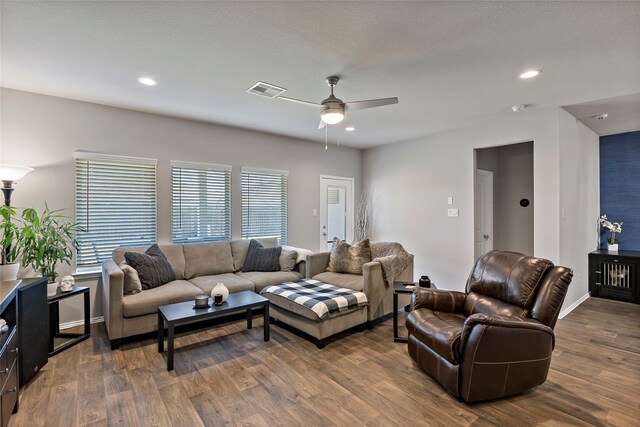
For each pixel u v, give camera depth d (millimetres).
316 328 3029
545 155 3953
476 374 2084
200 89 3270
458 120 4410
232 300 3162
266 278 4027
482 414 2057
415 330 2559
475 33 2250
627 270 4582
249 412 2074
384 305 3686
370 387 2373
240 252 4531
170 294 3250
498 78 3016
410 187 5594
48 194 3457
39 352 2518
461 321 2615
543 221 3971
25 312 2328
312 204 5754
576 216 4387
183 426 1939
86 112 3656
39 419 1989
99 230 3771
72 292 3047
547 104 3783
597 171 5270
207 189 4574
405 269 3953
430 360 2406
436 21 2104
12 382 1940
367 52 2512
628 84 3170
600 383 2414
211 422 1976
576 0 1882
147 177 4074
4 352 1782
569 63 2705
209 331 3455
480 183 5305
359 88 3250
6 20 2072
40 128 3412
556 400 2203
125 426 1936
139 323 3070
